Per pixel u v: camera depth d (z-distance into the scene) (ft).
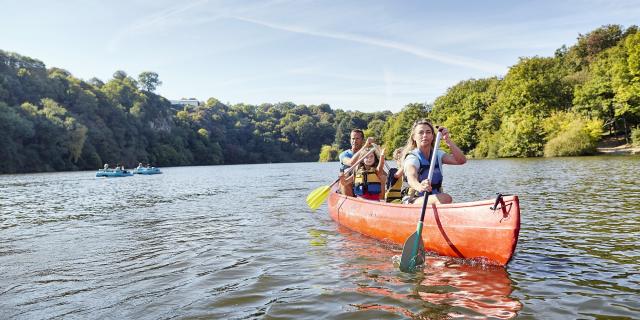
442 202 15.74
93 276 13.73
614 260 13.79
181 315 10.06
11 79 194.49
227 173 121.29
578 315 9.41
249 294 11.50
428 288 11.58
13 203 39.91
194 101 465.47
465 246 13.94
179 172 141.49
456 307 10.10
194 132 307.58
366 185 21.76
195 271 14.02
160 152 258.37
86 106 217.15
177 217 27.68
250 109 449.89
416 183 14.82
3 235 22.17
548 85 146.10
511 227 12.62
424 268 13.65
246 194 44.80
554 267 13.21
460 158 16.12
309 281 12.55
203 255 16.33
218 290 11.91
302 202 34.63
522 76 152.15
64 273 14.19
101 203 38.75
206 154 300.20
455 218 14.24
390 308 10.18
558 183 41.01
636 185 35.22
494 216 13.12
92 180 89.45
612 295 10.61
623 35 176.86
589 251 15.01
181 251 17.16
